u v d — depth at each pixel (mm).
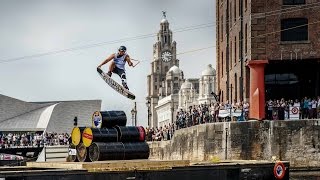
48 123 107812
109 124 22656
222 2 66312
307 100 46875
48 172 18875
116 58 44875
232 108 48938
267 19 49438
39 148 75688
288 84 52375
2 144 76000
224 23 64625
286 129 45562
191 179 21031
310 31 49438
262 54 49312
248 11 50812
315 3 49375
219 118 50562
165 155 58406
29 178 18609
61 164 20875
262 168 22188
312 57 49281
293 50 49406
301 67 52188
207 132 48812
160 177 20609
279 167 22406
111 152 21453
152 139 65500
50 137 77562
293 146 45469
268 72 52562
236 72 56906
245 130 46562
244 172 21875
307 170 45062
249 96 51531
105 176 19781
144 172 20375
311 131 45250
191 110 59531
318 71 51188
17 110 110938
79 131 22312
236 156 46750
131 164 20312
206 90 160500
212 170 21344
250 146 46312
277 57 49406
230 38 61031
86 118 110188
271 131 45812
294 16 49438
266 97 52469
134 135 22250
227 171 21594
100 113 22625
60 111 110188
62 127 108438
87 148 21906
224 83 65125
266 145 45906
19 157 79500
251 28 49562
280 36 49531
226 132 47344
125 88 45031
